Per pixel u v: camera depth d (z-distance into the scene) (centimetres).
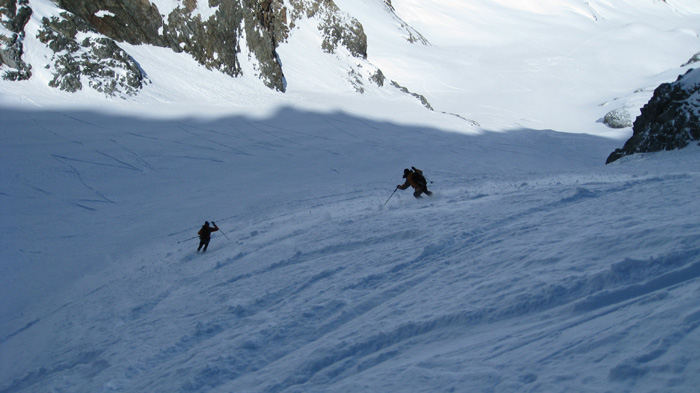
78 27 3956
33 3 3819
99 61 3888
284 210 1867
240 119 4162
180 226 1883
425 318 390
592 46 11712
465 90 8506
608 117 6719
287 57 6212
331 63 6512
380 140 4181
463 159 3856
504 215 767
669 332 232
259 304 621
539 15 14838
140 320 758
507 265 484
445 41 12088
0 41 3444
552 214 702
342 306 512
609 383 207
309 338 452
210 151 3253
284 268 794
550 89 8700
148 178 2628
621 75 9844
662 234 421
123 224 1944
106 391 470
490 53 11156
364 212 1292
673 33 12762
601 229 517
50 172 2483
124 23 4431
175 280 1016
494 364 264
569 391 211
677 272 328
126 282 1165
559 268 413
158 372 480
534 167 3922
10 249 1623
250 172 2934
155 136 3353
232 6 5147
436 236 710
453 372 271
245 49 5259
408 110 5681
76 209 2108
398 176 3098
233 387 381
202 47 4847
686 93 3016
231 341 490
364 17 10769
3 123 2978
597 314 297
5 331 1027
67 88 3638
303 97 5347
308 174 3003
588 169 2570
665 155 2856
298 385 340
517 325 326
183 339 566
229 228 1677
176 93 4284
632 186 878
